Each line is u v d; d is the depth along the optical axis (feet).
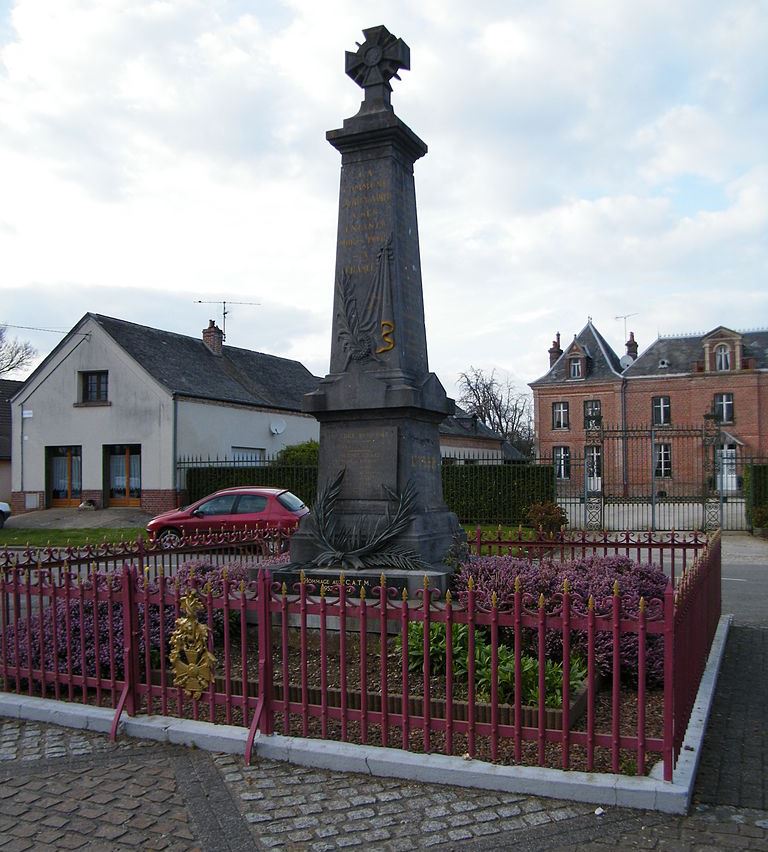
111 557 27.20
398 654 20.35
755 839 13.05
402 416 25.93
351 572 24.08
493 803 14.30
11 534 79.05
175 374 98.48
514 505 81.00
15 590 20.27
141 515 91.40
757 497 78.95
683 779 14.32
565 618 14.71
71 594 19.47
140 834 13.62
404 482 25.88
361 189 27.45
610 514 99.86
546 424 168.66
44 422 98.89
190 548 31.68
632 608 20.10
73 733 18.24
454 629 19.34
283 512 55.11
